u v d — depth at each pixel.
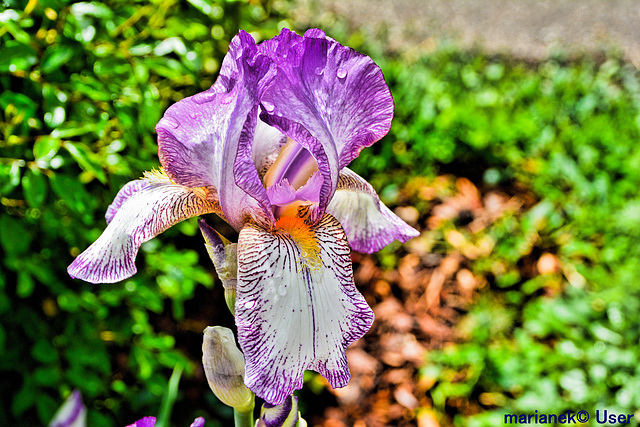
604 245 0.83
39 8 0.44
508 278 0.80
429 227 0.85
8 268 0.48
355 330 0.25
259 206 0.25
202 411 0.64
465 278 0.78
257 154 0.27
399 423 0.66
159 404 0.61
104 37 0.47
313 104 0.24
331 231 0.26
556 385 0.67
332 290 0.25
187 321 0.71
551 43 1.39
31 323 0.50
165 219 0.26
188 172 0.25
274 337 0.23
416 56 1.16
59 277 0.52
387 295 0.77
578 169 0.90
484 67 1.23
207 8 0.47
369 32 1.21
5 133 0.44
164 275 0.55
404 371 0.70
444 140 0.93
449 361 0.69
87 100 0.48
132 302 0.54
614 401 0.63
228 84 0.24
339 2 1.53
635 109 1.06
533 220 0.83
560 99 1.06
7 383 0.53
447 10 1.63
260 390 0.22
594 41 1.49
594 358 0.66
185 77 0.57
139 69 0.48
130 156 0.52
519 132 0.95
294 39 0.24
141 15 0.50
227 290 0.26
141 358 0.54
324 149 0.25
